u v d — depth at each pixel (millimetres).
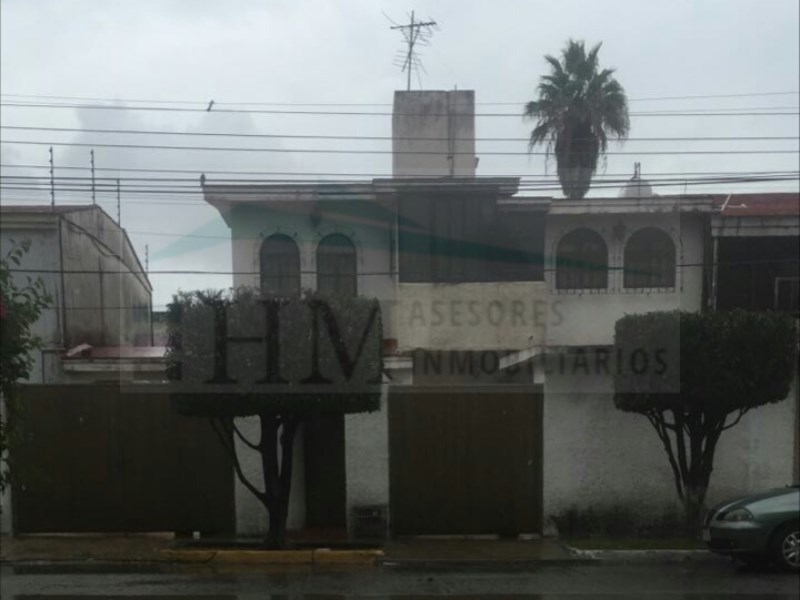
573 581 9234
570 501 12141
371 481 12141
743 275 15195
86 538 11789
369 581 9234
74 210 14812
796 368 12227
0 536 11828
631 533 11969
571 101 20984
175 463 12039
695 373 10898
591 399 12234
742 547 9578
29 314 6441
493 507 12086
